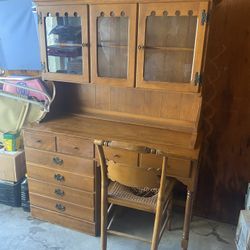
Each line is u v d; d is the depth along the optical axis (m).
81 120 2.04
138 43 1.61
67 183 1.93
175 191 2.24
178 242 1.95
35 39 2.19
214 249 1.89
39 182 2.02
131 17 1.58
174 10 1.49
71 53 1.81
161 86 1.64
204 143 2.01
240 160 1.97
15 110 2.36
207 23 1.46
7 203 2.29
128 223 2.12
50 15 1.76
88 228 1.99
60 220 2.06
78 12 1.69
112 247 1.89
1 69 2.36
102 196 1.60
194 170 1.56
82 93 2.13
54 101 2.07
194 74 1.56
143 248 1.88
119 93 2.02
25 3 2.12
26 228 2.05
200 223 2.13
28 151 1.96
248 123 1.88
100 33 1.70
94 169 1.81
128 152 1.64
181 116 1.91
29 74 2.29
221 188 2.08
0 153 2.22
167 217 1.91
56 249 1.86
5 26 2.22
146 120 2.00
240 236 1.69
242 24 1.72
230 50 1.78
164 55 1.62
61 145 1.84
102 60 1.76
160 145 1.65
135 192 1.70
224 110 1.91
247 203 1.85
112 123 2.00
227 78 1.84
